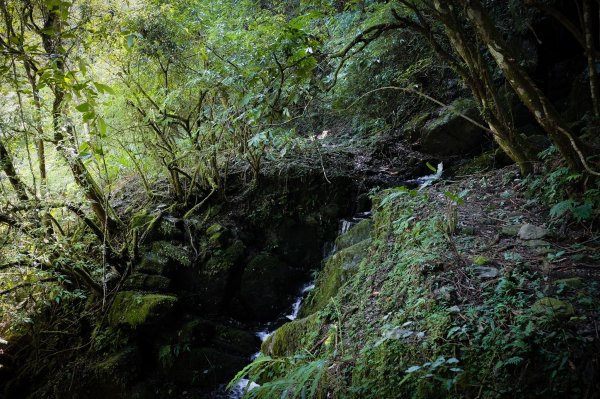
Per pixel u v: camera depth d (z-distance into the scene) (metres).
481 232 3.83
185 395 4.96
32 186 5.81
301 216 6.54
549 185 4.10
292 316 5.82
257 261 6.12
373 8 7.54
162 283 5.73
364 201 6.43
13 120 4.92
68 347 5.58
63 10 2.95
